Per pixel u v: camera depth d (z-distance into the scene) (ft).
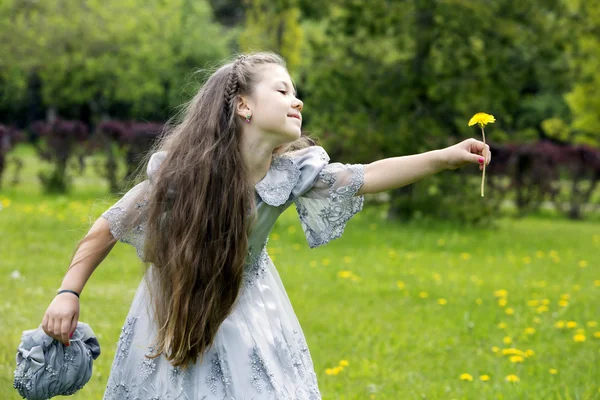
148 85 80.38
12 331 16.71
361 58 42.65
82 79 77.20
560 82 42.34
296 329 9.50
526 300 22.54
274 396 8.55
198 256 8.52
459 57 40.78
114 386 9.01
